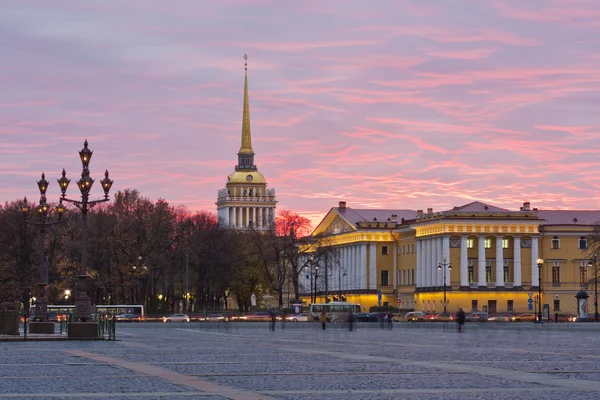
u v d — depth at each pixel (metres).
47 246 180.38
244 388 34.00
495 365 45.06
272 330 117.44
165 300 190.50
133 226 176.62
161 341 75.94
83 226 77.00
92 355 53.59
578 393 32.12
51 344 68.06
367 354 55.09
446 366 44.34
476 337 88.19
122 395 31.69
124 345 67.12
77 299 76.25
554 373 40.06
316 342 74.94
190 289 197.25
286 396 31.45
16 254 177.25
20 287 174.12
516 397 31.02
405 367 43.78
